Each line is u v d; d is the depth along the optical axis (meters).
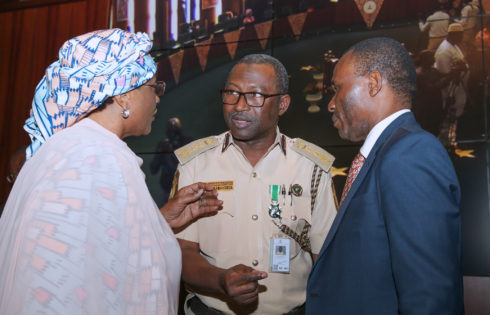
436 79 3.14
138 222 0.97
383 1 3.32
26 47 4.10
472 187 2.97
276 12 3.54
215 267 1.44
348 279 1.12
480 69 3.07
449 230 0.95
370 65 1.26
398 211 0.99
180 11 3.73
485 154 2.99
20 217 0.88
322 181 1.68
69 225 0.87
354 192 1.19
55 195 0.89
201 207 1.54
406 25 3.25
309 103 3.37
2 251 0.91
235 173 1.68
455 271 0.93
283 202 1.64
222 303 1.56
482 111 3.03
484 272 2.87
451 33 3.15
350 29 3.37
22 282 0.83
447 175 1.00
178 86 3.67
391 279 1.06
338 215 1.21
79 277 0.86
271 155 1.72
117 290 0.90
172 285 1.10
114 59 1.07
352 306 1.10
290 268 1.58
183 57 3.69
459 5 3.15
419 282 0.92
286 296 1.56
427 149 1.03
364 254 1.09
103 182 0.94
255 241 1.60
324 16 3.44
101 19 3.89
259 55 1.70
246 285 1.27
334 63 3.37
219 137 1.80
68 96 1.03
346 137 1.38
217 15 3.65
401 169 1.03
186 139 3.59
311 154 1.73
